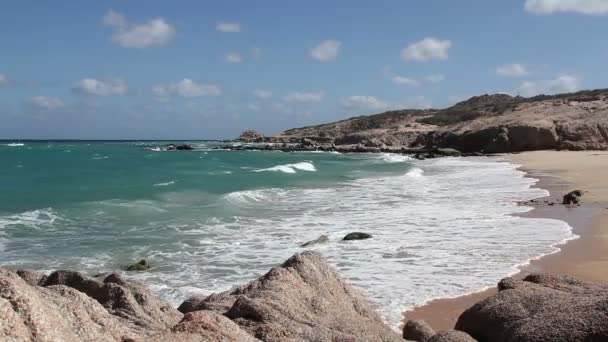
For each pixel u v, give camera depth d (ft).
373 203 83.61
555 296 19.81
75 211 76.79
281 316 19.12
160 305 22.84
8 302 11.29
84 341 15.07
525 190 93.91
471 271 41.88
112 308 21.42
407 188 104.37
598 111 258.16
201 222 68.44
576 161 159.63
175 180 125.49
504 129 247.29
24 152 295.69
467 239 53.62
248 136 590.96
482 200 82.89
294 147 366.02
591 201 77.00
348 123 522.88
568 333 16.48
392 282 39.45
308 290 22.22
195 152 325.21
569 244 49.98
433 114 475.31
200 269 45.37
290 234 59.77
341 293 23.35
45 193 99.14
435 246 50.88
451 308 33.78
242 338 14.83
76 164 192.24
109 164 193.36
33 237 59.21
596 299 18.34
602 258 44.57
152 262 47.91
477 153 240.94
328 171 158.92
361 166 182.50
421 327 23.08
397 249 50.03
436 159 220.02
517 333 17.70
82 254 51.26
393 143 344.08
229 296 22.34
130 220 70.13
